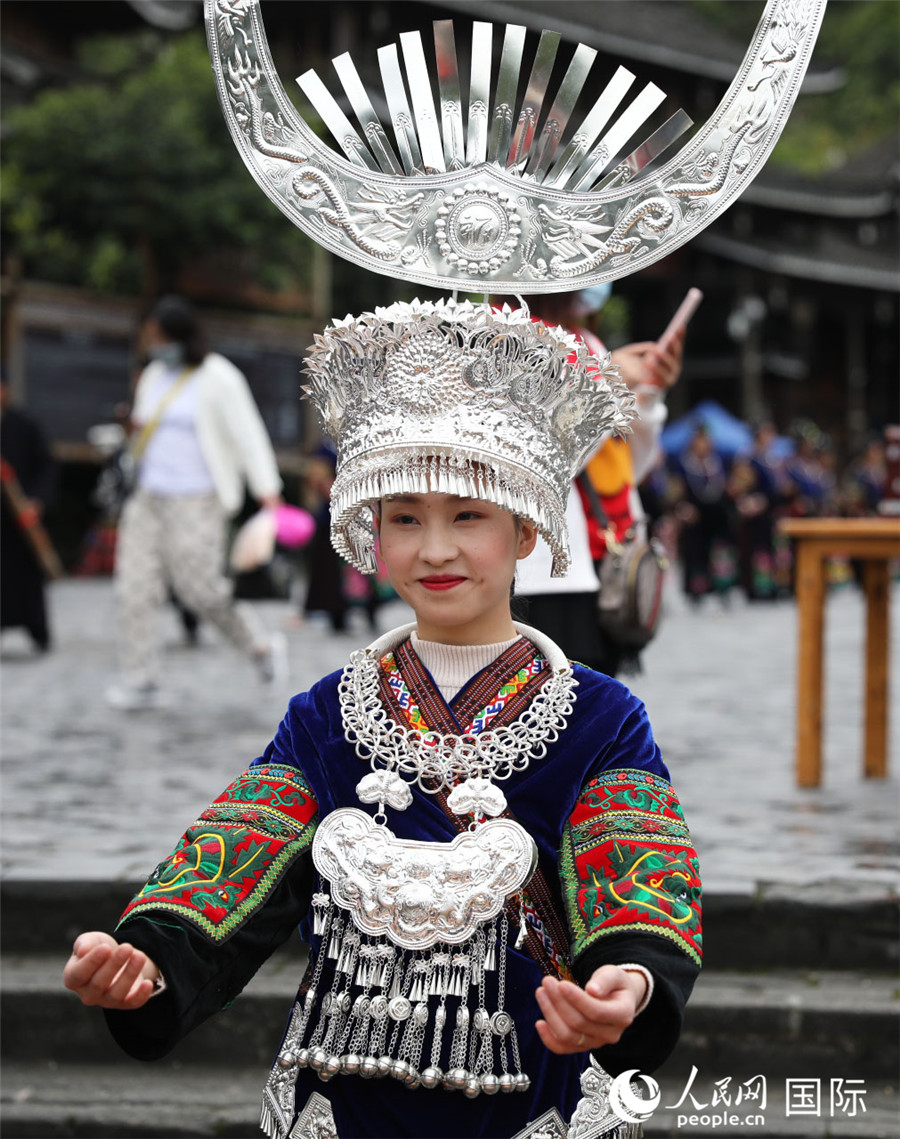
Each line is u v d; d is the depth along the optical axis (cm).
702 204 235
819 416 4847
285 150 237
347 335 222
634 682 1070
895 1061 411
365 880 212
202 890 209
